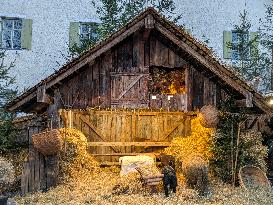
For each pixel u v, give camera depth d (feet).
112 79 44.52
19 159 47.88
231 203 34.68
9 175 32.27
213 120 43.47
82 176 42.27
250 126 46.98
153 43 45.24
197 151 44.75
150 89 49.83
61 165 41.11
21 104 42.34
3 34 63.31
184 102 45.19
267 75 68.74
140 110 46.24
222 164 43.88
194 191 37.47
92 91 44.14
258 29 71.05
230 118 44.78
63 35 65.16
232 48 65.00
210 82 45.70
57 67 64.28
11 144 48.08
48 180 40.19
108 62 44.62
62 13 65.46
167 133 53.11
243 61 68.69
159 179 37.50
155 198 36.22
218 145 44.16
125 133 52.47
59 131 42.37
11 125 48.70
